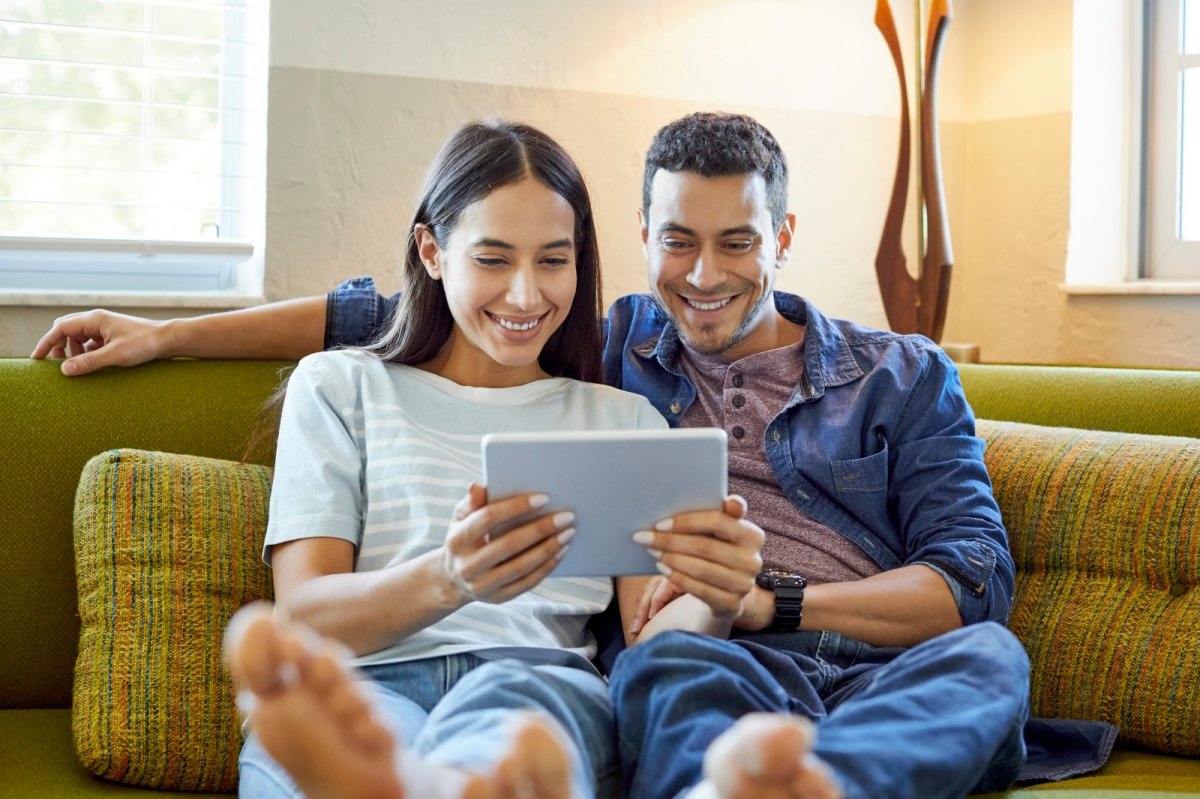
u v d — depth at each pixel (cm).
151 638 145
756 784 84
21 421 165
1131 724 147
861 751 102
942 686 113
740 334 163
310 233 227
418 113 234
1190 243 262
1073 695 152
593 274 164
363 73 229
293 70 224
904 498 158
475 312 151
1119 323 255
